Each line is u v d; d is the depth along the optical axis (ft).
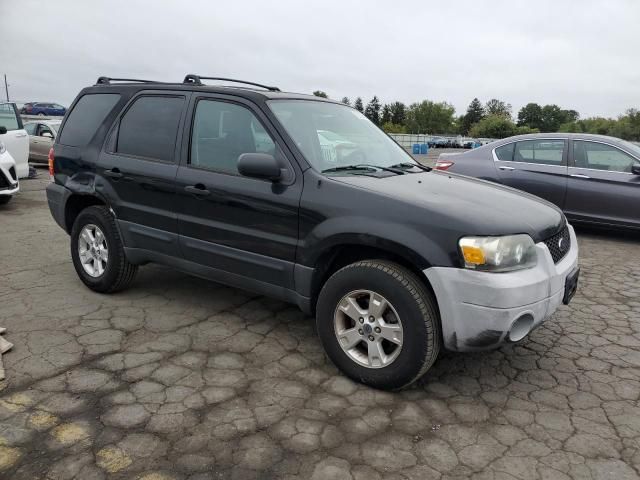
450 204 10.13
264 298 15.52
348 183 10.78
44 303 14.69
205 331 13.14
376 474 8.09
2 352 11.57
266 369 11.30
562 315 14.80
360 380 10.62
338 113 14.15
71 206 16.11
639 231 23.97
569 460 8.49
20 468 8.01
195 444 8.69
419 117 415.03
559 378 11.19
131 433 8.93
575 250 11.98
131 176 13.91
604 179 23.89
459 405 10.06
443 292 9.53
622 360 12.09
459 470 8.21
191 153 13.02
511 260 9.60
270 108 12.10
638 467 8.36
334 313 10.78
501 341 9.56
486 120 326.44
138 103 14.52
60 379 10.61
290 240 11.20
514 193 12.44
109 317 13.83
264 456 8.45
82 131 15.61
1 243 21.49
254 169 11.01
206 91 13.19
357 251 10.91
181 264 13.42
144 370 11.08
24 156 34.50
